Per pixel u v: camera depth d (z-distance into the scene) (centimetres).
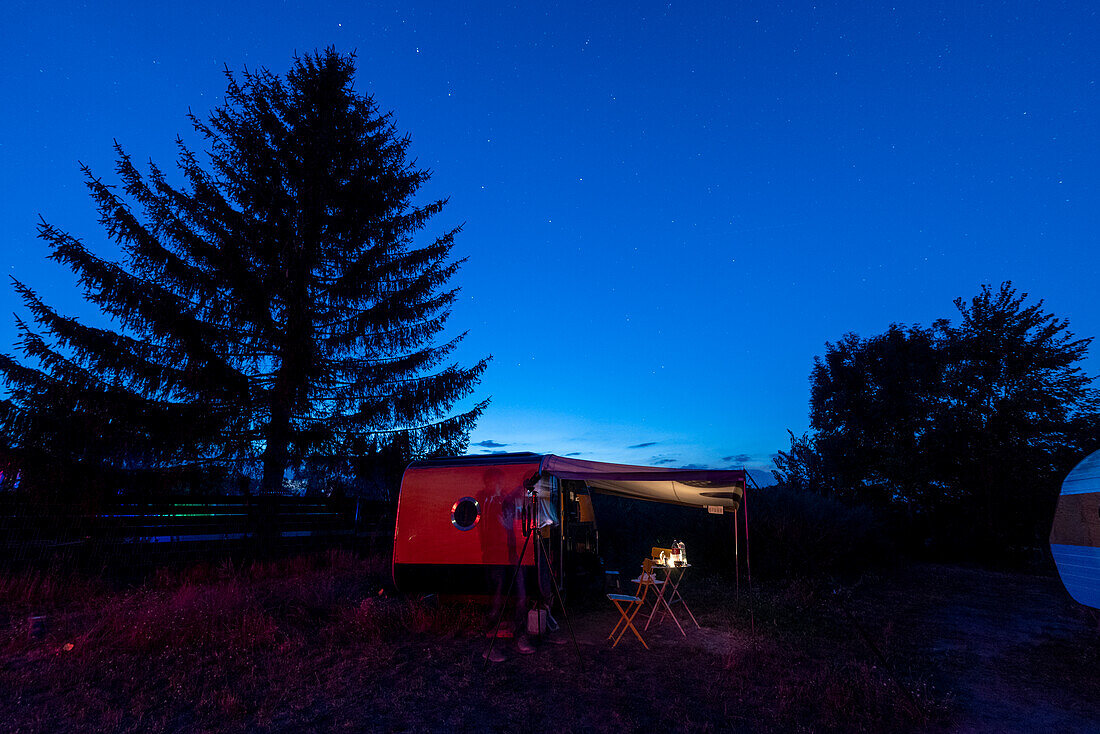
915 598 1067
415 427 1585
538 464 813
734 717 479
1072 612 926
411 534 836
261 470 1450
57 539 982
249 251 1518
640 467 809
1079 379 1923
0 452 1049
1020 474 1862
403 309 1592
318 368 1490
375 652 638
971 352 2072
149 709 477
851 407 2311
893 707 498
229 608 769
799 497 1416
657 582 804
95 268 1230
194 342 1316
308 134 1653
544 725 460
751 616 771
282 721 458
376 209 1683
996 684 577
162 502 1099
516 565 777
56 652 607
